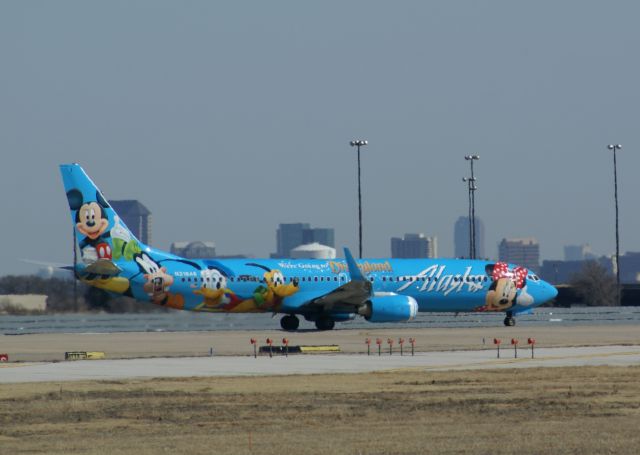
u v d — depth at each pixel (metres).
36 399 109.62
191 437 87.12
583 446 80.50
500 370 136.12
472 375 130.00
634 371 134.00
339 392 113.94
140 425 93.69
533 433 86.69
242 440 85.00
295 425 92.75
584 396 109.88
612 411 99.12
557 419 94.62
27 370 139.00
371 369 138.88
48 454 79.75
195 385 120.62
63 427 93.00
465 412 99.31
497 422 93.25
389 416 97.38
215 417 97.56
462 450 79.44
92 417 98.19
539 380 124.50
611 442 81.94
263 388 117.62
